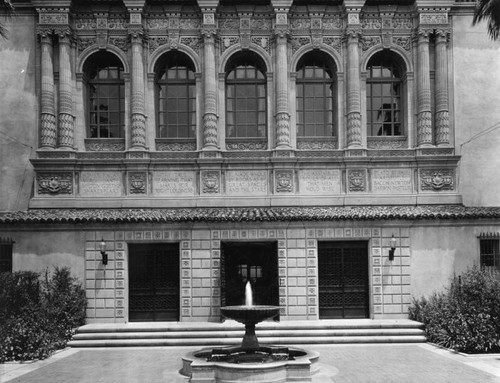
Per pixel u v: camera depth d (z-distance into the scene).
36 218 21.84
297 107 25.20
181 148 24.70
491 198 24.45
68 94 23.92
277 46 24.22
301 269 22.30
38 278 21.91
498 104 24.78
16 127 24.09
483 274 19.94
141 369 15.87
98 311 22.08
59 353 18.66
